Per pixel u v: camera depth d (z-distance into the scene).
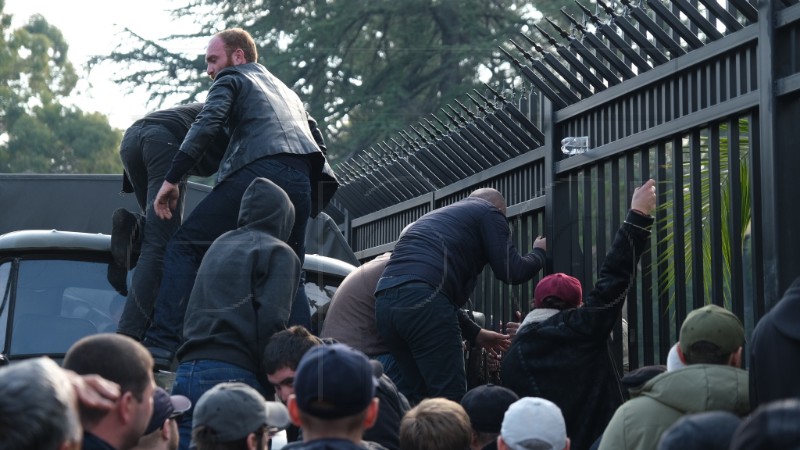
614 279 6.92
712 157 6.63
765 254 5.98
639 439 5.35
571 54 7.89
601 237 7.66
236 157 7.63
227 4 18.44
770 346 4.78
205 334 6.77
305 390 4.32
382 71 17.59
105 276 8.23
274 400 6.88
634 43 7.54
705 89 6.70
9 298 8.10
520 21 20.92
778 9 6.04
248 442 5.20
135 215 8.13
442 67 19.11
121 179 10.64
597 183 7.70
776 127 5.96
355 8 19.52
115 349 4.39
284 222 7.14
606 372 7.07
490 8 20.97
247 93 7.73
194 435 5.23
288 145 7.67
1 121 38.59
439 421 5.50
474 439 6.14
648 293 7.19
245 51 8.02
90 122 38.78
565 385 7.02
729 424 3.52
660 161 7.10
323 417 4.32
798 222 5.94
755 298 6.15
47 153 38.12
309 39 18.67
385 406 6.46
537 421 5.47
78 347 4.40
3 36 39.72
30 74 39.72
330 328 8.09
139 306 7.80
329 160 12.86
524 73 8.26
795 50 6.00
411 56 18.14
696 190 6.76
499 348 8.52
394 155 10.73
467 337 8.47
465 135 9.59
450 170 10.14
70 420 3.24
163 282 7.63
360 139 13.43
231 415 5.16
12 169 37.66
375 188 11.25
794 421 2.93
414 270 7.65
